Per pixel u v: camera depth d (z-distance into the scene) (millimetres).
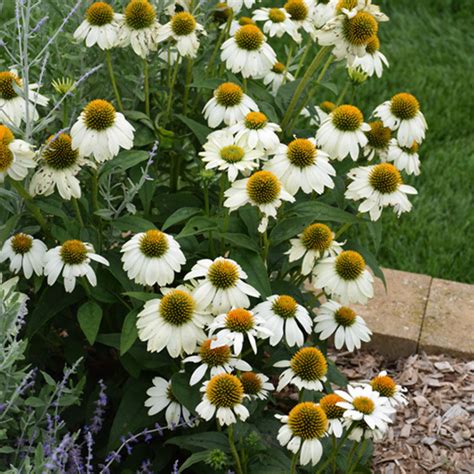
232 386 1842
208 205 2172
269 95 2242
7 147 1917
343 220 2023
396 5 4188
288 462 1947
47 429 2027
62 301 2033
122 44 2094
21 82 2066
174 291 1925
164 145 2164
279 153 2018
